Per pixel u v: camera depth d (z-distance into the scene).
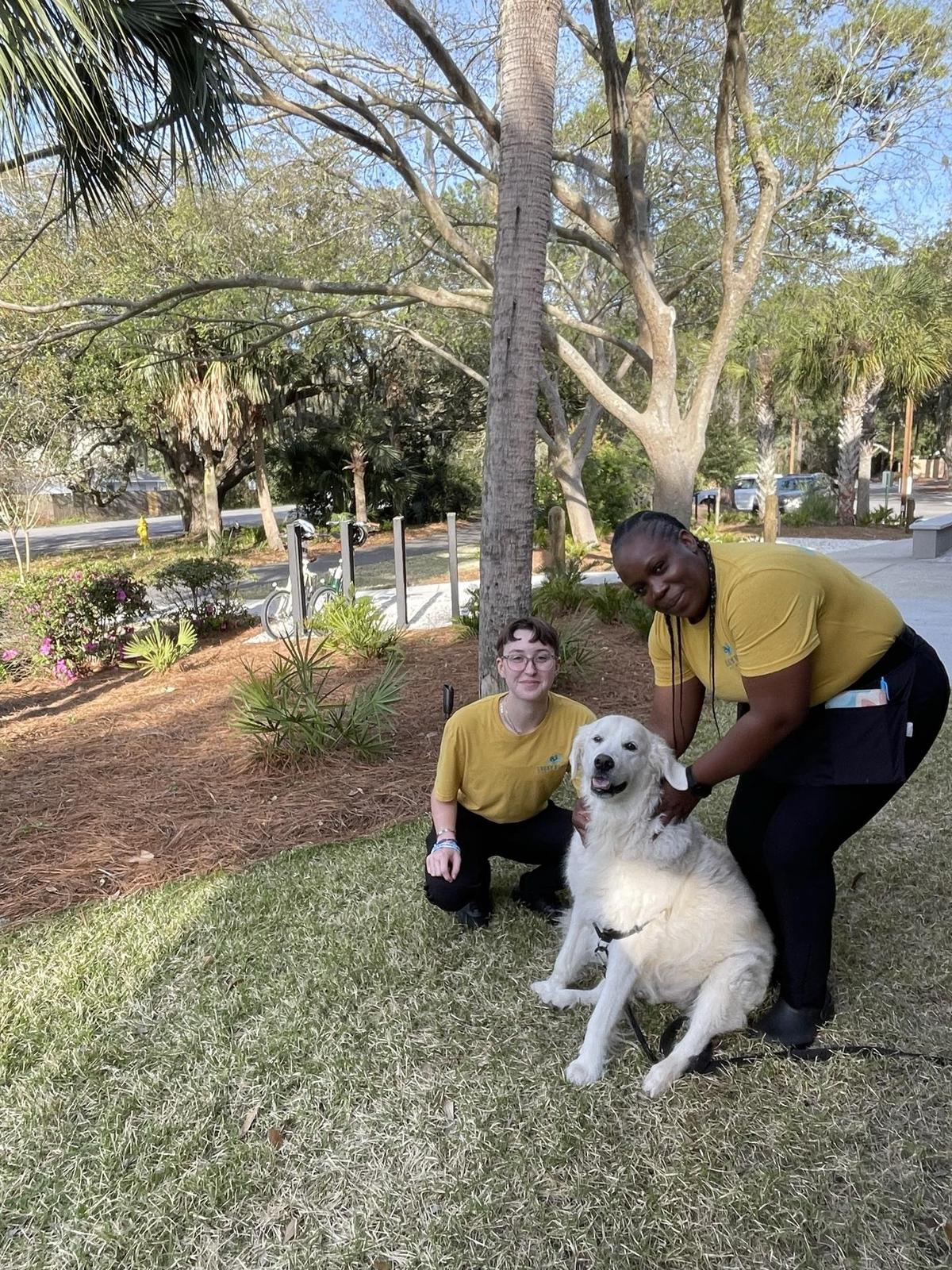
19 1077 2.43
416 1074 2.40
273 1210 1.97
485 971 2.89
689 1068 2.37
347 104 8.52
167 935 3.21
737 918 2.41
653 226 13.68
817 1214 1.91
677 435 10.15
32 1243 1.91
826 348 20.58
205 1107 2.29
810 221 12.00
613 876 2.42
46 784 4.94
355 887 3.54
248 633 10.05
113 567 9.52
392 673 6.09
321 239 12.02
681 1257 1.83
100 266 10.81
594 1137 2.15
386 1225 1.93
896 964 2.84
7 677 8.03
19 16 3.72
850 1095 2.27
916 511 29.77
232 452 24.42
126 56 4.69
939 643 7.44
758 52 10.32
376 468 25.89
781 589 2.08
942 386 27.91
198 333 15.27
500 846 3.25
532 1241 1.87
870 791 2.32
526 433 4.70
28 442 14.12
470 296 11.29
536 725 2.95
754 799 2.65
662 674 2.65
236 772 5.02
